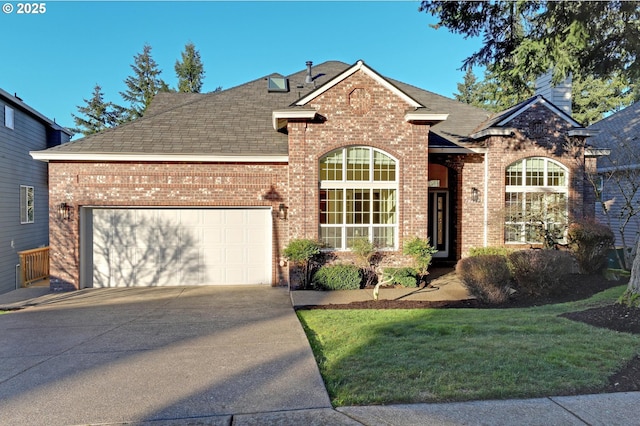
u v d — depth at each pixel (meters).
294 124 11.34
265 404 4.12
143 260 12.00
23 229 15.91
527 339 5.83
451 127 15.27
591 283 10.27
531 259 9.52
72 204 11.49
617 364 4.82
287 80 16.73
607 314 6.96
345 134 11.45
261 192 12.09
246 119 13.86
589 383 4.36
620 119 20.08
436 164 14.84
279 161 12.01
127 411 4.02
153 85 44.34
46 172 17.92
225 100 15.04
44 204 17.75
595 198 13.83
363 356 5.36
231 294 10.81
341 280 10.94
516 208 13.23
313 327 7.17
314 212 11.41
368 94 11.53
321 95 11.41
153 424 3.77
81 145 11.59
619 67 10.60
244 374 4.95
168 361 5.48
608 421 3.64
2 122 14.41
